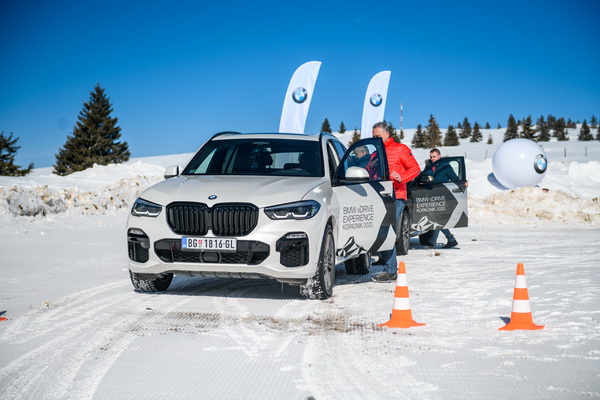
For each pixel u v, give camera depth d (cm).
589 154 7269
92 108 6581
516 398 323
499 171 2870
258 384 347
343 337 461
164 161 7381
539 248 1191
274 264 582
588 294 655
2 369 375
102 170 2156
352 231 676
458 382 350
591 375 363
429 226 1119
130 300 612
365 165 752
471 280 763
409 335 469
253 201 586
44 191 1459
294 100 1845
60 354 410
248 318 528
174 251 595
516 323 490
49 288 684
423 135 12700
